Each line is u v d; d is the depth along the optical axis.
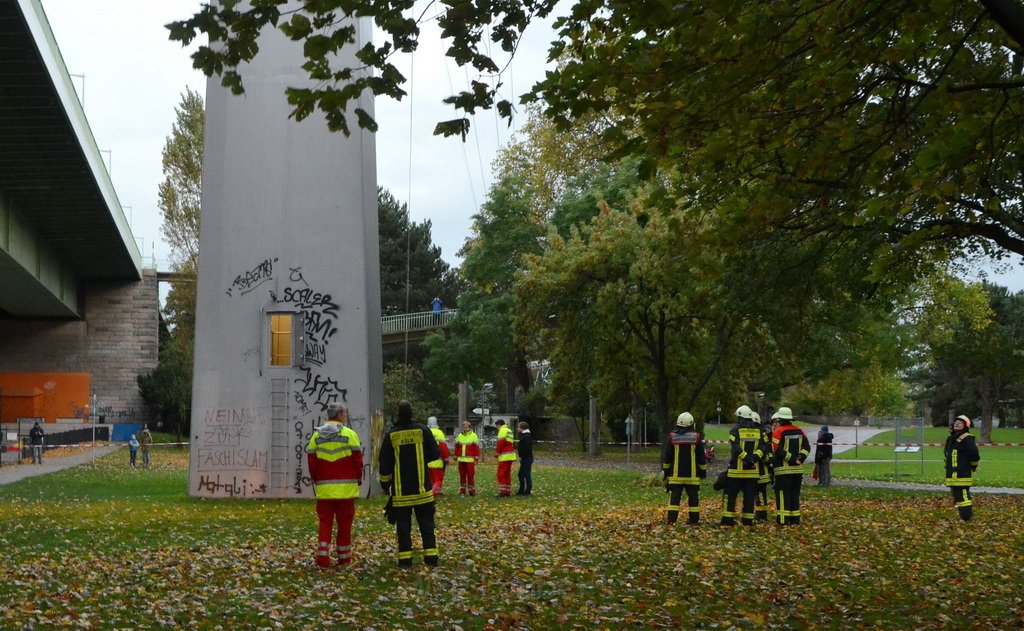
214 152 24.73
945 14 8.96
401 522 12.38
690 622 9.45
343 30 8.30
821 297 23.84
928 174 8.97
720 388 37.12
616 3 7.61
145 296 75.00
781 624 9.43
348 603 10.02
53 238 54.56
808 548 14.95
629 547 14.70
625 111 9.00
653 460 53.34
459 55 8.48
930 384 100.75
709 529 17.27
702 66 8.55
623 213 30.06
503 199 52.78
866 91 9.61
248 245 24.52
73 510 20.86
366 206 25.42
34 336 73.81
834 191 10.75
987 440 87.12
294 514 20.05
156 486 29.36
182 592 10.53
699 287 24.41
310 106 8.62
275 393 24.28
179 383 71.62
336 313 24.38
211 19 8.08
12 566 12.31
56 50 30.98
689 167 10.11
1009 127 9.27
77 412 73.44
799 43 8.73
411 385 77.06
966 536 16.89
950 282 44.88
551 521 18.80
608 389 37.03
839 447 64.31
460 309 59.09
